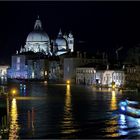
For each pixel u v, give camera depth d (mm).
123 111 92812
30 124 77000
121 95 146375
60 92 164000
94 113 92562
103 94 152500
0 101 113562
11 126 74312
